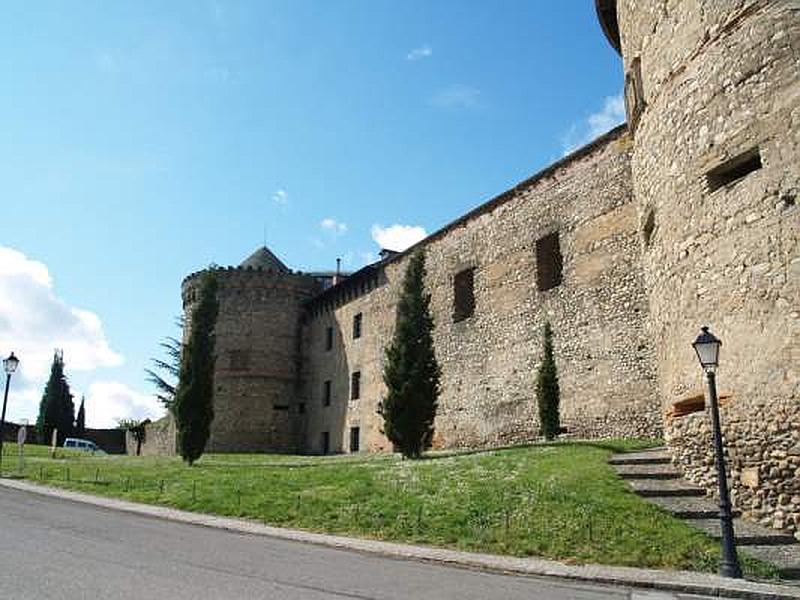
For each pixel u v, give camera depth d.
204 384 29.23
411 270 26.56
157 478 21.23
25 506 16.14
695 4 15.48
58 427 59.88
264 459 32.94
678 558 11.02
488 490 15.08
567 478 15.09
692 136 15.20
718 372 13.79
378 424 39.38
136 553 10.62
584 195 26.70
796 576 10.29
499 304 30.58
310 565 10.41
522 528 12.64
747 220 13.52
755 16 13.96
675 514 12.73
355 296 44.16
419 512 14.09
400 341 25.50
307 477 19.25
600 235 25.62
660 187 16.34
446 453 26.42
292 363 49.19
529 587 9.48
